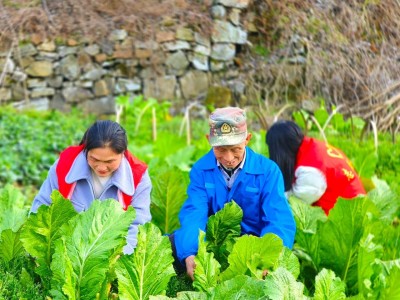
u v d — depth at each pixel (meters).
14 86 12.09
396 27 8.34
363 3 8.56
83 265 2.84
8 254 3.44
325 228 3.92
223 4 12.12
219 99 12.40
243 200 3.62
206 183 3.64
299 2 9.43
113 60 12.48
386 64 8.34
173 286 3.40
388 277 3.31
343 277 3.92
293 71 10.61
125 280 2.82
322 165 4.55
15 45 11.60
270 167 3.60
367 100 8.75
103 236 2.88
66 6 11.31
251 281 2.79
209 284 3.03
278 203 3.56
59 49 12.23
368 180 5.64
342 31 8.89
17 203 4.33
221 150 3.35
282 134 4.52
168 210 4.39
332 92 9.44
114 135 3.15
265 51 11.66
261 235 3.54
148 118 11.22
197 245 3.51
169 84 12.66
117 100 11.23
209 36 12.44
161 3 11.85
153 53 12.49
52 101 12.41
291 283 2.72
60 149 9.85
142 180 3.54
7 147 9.42
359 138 7.86
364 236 3.81
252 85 11.16
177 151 6.71
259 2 11.59
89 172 3.43
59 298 2.83
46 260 3.16
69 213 3.12
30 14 10.98
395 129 8.25
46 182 3.55
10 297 3.04
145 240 2.88
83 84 12.44
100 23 11.71
